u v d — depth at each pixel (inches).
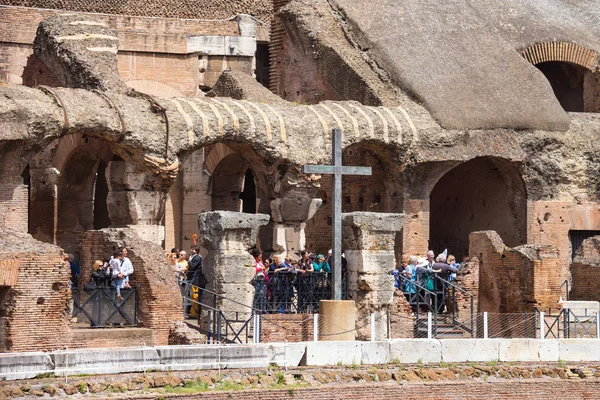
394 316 2103.8
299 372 1755.7
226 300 1972.2
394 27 2677.2
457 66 2637.8
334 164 1982.0
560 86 2979.8
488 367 1888.5
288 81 2714.1
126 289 1934.1
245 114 2333.9
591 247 2500.0
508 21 2802.7
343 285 2068.2
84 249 2026.3
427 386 1812.3
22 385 1576.0
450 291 2235.5
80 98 2202.3
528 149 2596.0
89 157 2534.5
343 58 2610.7
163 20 2984.7
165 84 2940.5
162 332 1931.6
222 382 1692.9
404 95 2561.5
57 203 2534.5
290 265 2174.0
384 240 2065.7
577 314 2287.2
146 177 2265.0
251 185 3024.1
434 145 2506.2
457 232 2795.3
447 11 2763.3
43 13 2896.2
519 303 2252.7
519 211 2637.8
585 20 2935.5
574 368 1940.2
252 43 3038.9
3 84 2159.2
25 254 1815.9
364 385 1765.5
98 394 1603.1
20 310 1806.1
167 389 1642.5
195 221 2664.9
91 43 2507.4
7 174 2124.8
